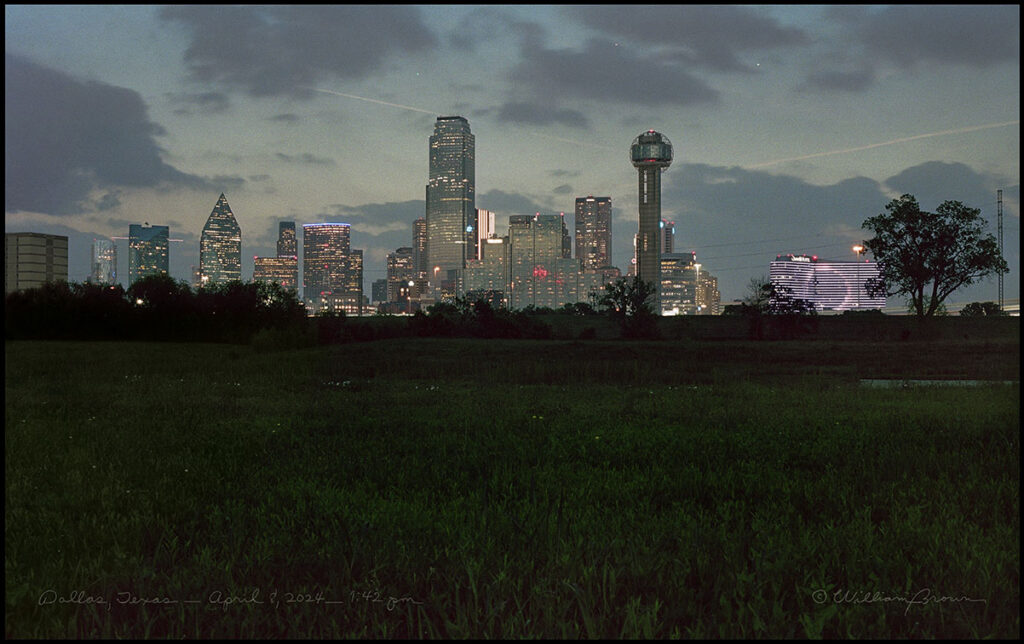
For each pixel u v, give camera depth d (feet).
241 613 12.19
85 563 14.57
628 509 18.52
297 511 17.87
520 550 14.90
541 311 388.78
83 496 19.97
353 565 13.93
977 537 15.71
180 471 23.56
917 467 23.48
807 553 14.84
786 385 64.44
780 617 11.76
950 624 11.84
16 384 57.67
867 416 37.73
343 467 24.04
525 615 12.12
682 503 19.11
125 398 47.75
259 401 47.14
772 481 21.61
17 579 13.52
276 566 14.12
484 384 64.69
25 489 20.68
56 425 34.17
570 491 20.48
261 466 24.72
